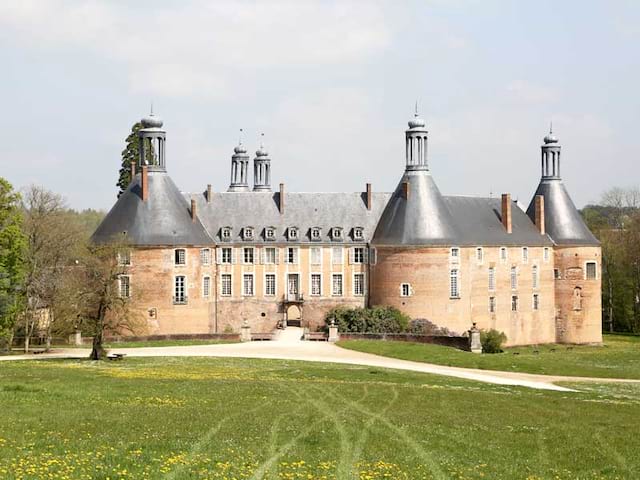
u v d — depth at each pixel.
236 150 142.88
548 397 52.12
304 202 112.00
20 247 82.25
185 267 102.81
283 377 60.06
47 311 96.88
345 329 102.31
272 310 108.44
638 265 132.50
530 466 30.08
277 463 28.67
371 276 108.44
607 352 95.56
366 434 34.81
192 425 35.47
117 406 40.53
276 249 108.81
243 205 111.00
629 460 31.77
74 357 76.69
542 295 115.00
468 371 71.06
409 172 107.06
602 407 47.31
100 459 28.52
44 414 37.28
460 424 38.69
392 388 53.44
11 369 60.31
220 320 107.88
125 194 103.88
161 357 75.62
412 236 104.06
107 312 90.38
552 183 118.25
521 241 112.19
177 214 103.75
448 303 104.19
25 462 27.59
